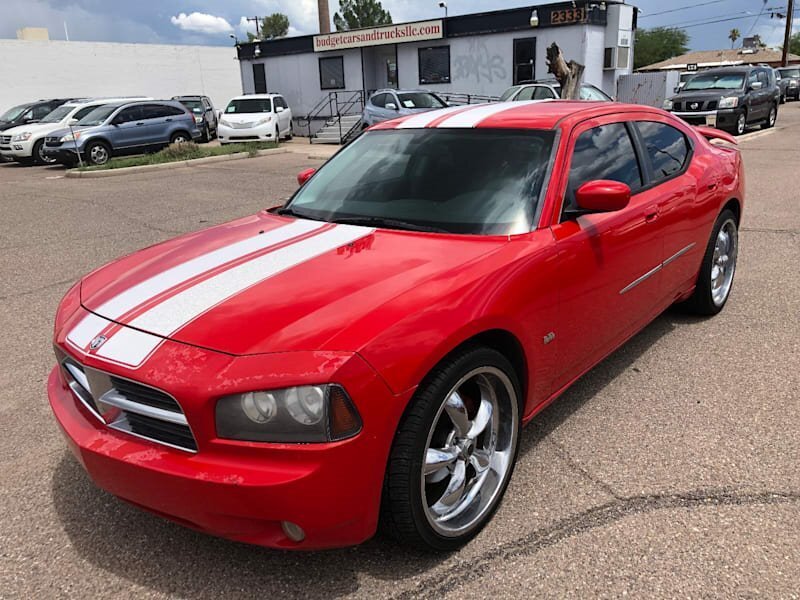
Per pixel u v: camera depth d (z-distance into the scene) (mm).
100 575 2529
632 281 3625
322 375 2092
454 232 3025
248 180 13516
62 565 2590
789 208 8742
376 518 2299
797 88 38844
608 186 2967
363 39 23797
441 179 3355
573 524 2705
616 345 3691
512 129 3459
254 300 2475
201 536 2736
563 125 3381
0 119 22750
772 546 2523
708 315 4973
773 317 4906
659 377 4016
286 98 27172
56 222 9664
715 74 18938
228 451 2146
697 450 3209
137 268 3021
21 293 6219
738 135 17594
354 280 2559
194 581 2480
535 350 2865
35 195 12648
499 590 2369
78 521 2859
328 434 2105
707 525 2660
